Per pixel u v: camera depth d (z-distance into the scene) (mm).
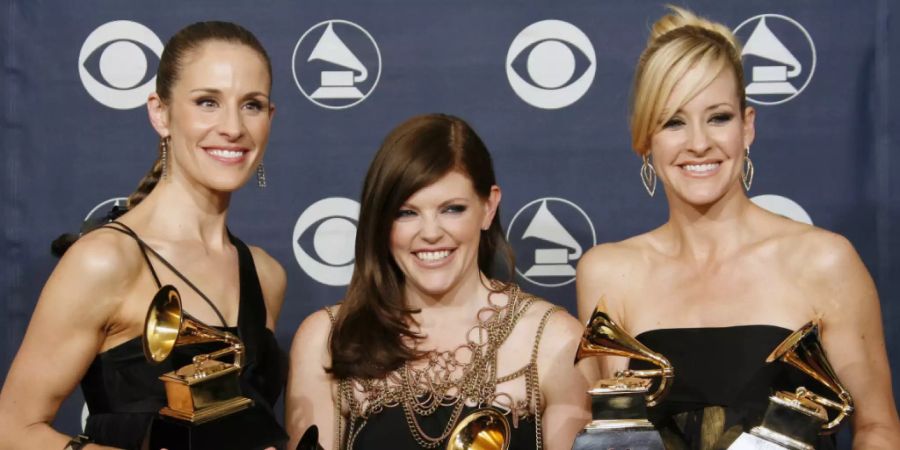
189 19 3389
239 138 2533
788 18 3322
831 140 3332
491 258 2730
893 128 3312
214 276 2602
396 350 2518
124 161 3410
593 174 3389
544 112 3385
